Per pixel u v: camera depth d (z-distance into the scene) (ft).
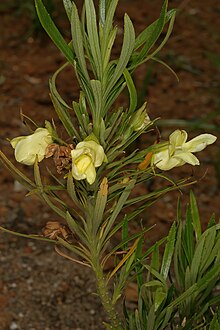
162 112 6.90
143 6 8.91
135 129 2.29
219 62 6.56
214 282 2.80
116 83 2.23
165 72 7.61
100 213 2.32
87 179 2.10
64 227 2.44
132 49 2.09
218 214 5.61
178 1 9.07
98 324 4.61
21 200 5.76
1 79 7.38
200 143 2.32
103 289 2.60
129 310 4.56
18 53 7.87
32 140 2.22
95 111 2.21
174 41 8.14
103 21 2.17
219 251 2.65
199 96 7.23
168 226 5.41
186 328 2.76
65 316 4.67
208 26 8.46
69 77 7.44
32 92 7.16
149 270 2.57
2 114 6.77
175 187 2.38
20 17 8.51
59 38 2.16
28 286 4.91
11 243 5.31
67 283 4.94
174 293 2.94
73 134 2.26
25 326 4.58
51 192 2.37
